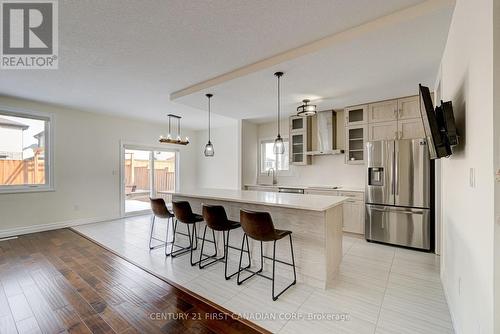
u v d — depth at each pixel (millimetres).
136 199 6273
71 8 1860
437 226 3359
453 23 1876
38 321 1959
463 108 1630
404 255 3375
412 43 2252
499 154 1086
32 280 2643
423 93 1762
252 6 1853
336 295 2355
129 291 2428
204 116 5719
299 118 5328
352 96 3863
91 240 4082
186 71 3070
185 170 7492
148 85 3568
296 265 2658
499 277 1086
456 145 1847
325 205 2432
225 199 3035
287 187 5145
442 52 2420
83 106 4762
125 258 3293
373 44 2262
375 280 2646
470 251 1462
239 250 3098
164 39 2312
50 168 4688
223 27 2129
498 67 1091
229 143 7066
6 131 4254
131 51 2537
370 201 3959
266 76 3008
